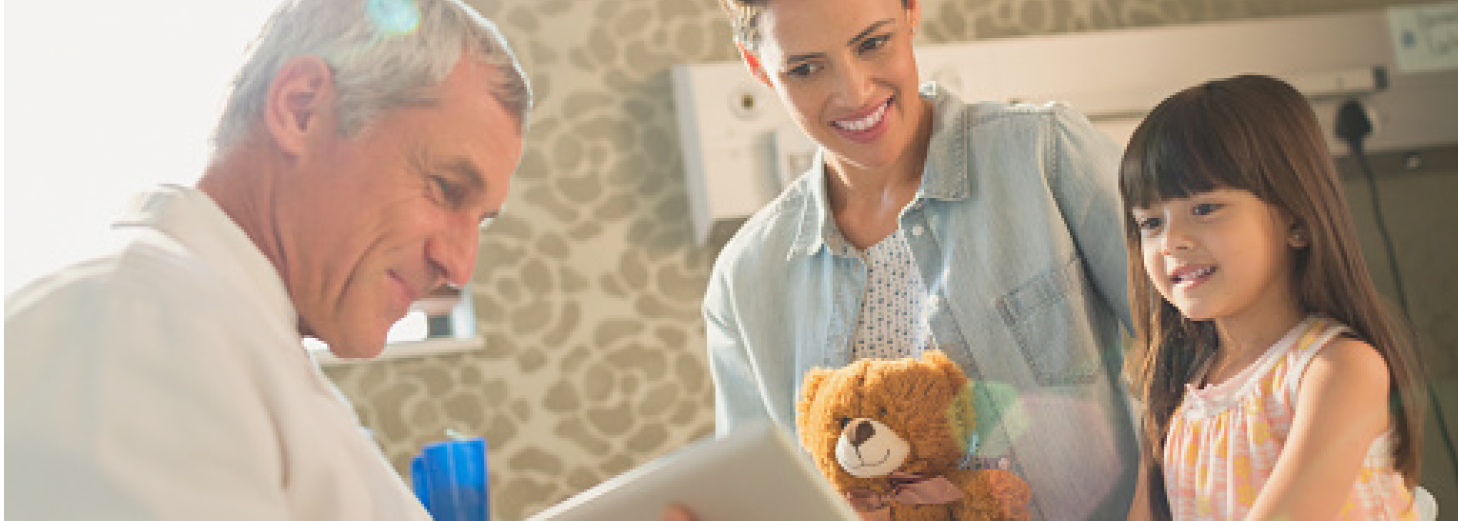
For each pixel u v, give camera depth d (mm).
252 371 756
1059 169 1325
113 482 663
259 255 832
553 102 2375
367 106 845
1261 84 1242
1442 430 2377
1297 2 2582
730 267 1503
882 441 1305
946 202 1360
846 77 1265
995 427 1332
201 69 2332
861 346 1406
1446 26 2529
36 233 2232
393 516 824
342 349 900
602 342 2352
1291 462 1133
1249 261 1194
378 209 855
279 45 857
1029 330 1320
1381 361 1158
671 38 2418
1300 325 1207
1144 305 1302
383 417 2270
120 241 782
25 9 2268
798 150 2297
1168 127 1237
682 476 785
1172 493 1290
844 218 1433
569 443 2324
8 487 658
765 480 770
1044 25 2494
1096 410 1318
